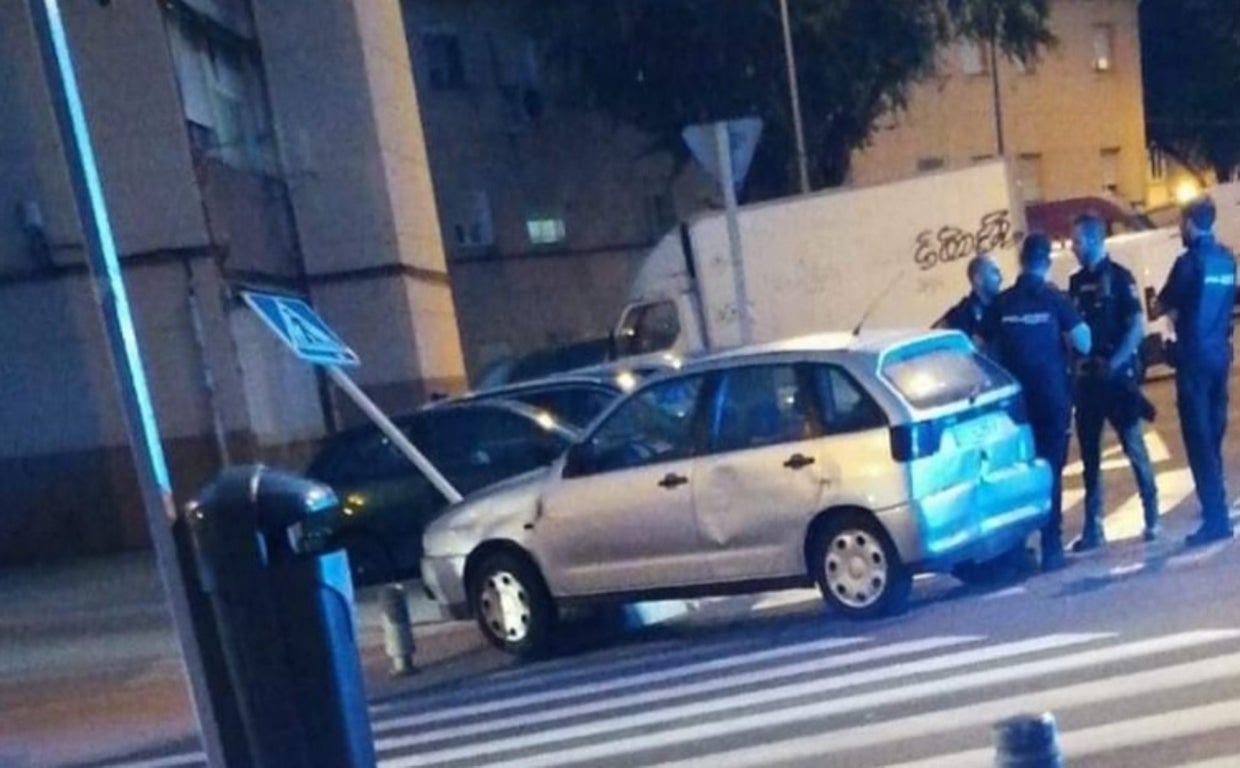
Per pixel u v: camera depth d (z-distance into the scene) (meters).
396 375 26.39
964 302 12.73
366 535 15.30
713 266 24.25
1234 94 51.19
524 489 11.77
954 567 10.84
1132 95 50.12
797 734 7.89
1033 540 12.80
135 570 19.59
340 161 26.30
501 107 38.62
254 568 3.81
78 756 10.56
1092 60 49.16
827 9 36.88
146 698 12.32
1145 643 8.49
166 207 21.16
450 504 13.29
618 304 40.25
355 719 3.92
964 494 10.38
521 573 11.73
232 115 24.41
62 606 17.50
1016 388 11.13
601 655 11.40
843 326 24.25
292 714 3.86
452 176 37.50
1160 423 18.83
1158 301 10.98
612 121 40.16
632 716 8.94
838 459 10.41
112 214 21.06
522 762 8.25
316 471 15.61
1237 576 9.73
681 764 7.70
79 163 3.83
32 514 21.59
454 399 15.79
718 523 10.88
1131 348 11.27
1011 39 40.78
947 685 8.34
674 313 24.34
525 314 38.47
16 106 21.20
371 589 15.38
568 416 15.24
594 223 40.03
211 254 21.31
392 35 28.41
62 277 21.39
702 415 11.06
